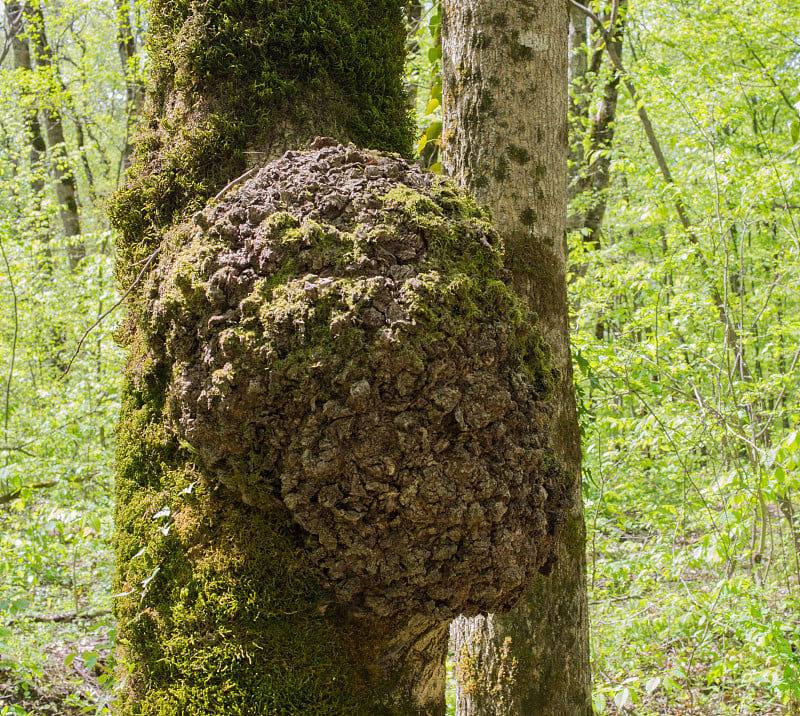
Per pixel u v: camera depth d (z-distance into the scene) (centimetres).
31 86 838
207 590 147
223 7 161
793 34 607
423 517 131
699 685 375
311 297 128
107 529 352
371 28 178
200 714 146
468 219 145
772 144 618
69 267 773
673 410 402
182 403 138
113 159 1511
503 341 137
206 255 137
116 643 183
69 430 423
